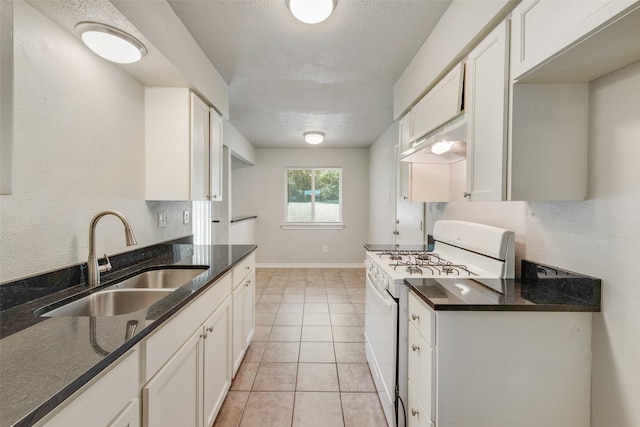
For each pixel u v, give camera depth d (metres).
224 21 1.74
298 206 5.73
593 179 1.12
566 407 1.14
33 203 1.20
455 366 1.13
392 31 1.83
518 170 1.15
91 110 1.51
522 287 1.33
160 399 1.03
